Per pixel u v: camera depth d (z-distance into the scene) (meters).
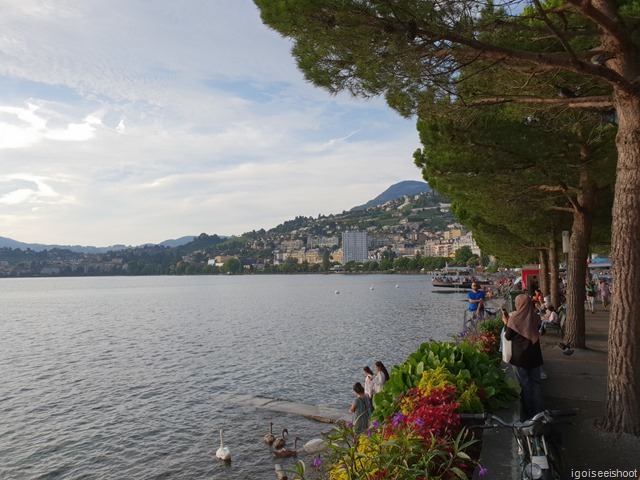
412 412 6.42
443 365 7.91
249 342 47.41
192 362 37.62
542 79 9.74
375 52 7.27
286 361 36.56
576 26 9.12
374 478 4.62
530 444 4.82
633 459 6.46
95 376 33.75
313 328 57.59
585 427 7.68
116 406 26.00
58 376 34.12
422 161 14.82
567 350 11.75
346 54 7.47
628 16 7.72
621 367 7.25
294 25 7.13
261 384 29.47
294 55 8.02
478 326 15.38
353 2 6.79
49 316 87.88
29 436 21.62
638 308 7.20
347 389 27.69
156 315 84.69
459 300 95.75
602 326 21.80
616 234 7.43
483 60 8.23
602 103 8.10
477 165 13.19
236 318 74.12
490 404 7.54
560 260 42.66
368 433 6.68
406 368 8.29
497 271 158.25
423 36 7.16
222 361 37.53
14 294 192.00
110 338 54.16
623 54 7.45
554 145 12.67
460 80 8.51
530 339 7.94
